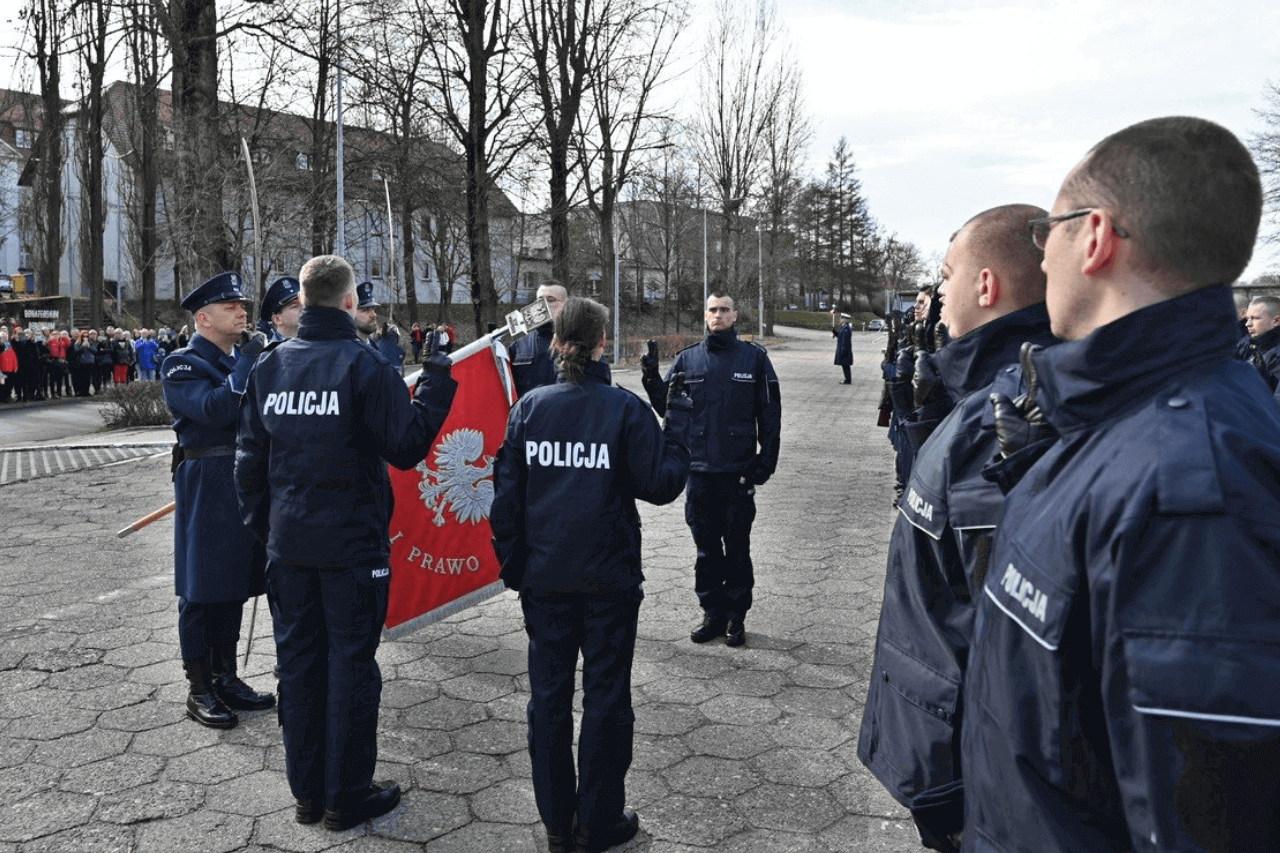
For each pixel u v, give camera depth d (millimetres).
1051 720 1124
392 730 3779
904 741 1794
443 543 4379
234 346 4148
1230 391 1070
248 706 3963
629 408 2887
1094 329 1141
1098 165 1188
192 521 3777
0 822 3045
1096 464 1100
